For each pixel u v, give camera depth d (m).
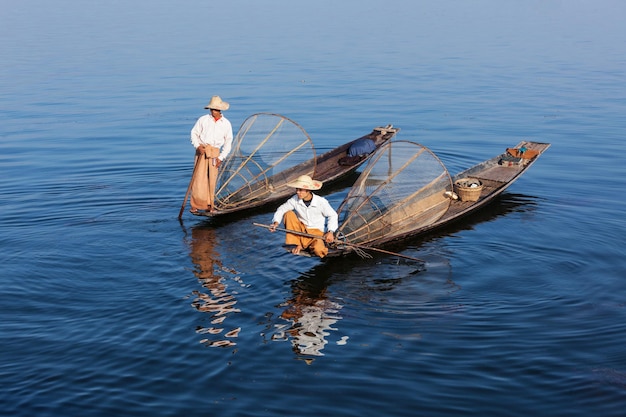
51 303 8.55
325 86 23.19
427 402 6.59
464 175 13.35
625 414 6.38
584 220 11.48
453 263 9.84
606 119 18.80
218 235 10.92
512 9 50.19
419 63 27.41
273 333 7.86
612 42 32.97
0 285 8.99
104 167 14.59
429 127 18.20
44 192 12.88
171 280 9.23
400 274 9.51
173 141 16.75
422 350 7.50
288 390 6.78
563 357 7.32
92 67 26.47
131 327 7.97
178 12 46.81
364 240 10.30
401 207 10.79
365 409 6.49
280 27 38.34
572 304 8.52
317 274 9.49
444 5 53.12
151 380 6.94
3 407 6.48
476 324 8.07
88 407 6.51
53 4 53.72
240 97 21.56
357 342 7.68
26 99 21.36
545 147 14.52
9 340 7.66
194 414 6.42
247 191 12.32
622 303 8.51
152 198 12.65
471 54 29.50
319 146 16.50
